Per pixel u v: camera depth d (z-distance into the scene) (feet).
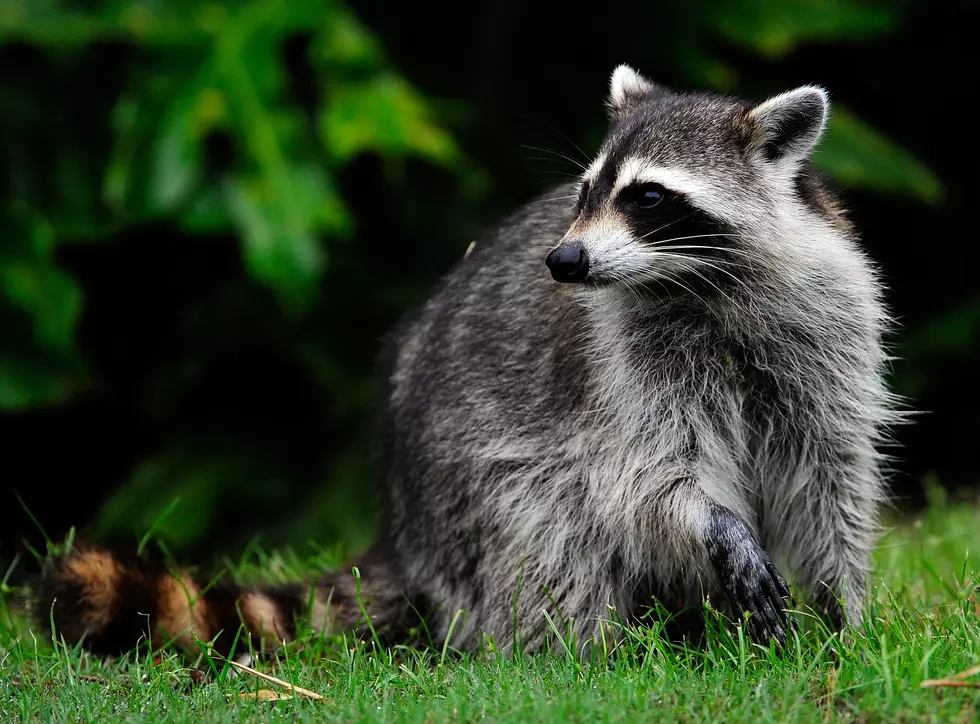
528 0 49.85
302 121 42.37
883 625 22.40
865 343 26.22
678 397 25.61
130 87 41.45
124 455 54.85
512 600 26.27
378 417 31.01
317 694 21.04
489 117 50.52
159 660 24.59
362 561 29.17
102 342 51.65
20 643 25.36
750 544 23.57
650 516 25.25
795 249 25.67
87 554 25.41
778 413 25.98
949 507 47.09
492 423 26.55
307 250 40.70
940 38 56.85
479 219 49.37
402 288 48.42
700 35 49.34
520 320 26.81
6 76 44.34
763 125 26.02
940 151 60.90
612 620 25.91
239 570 31.63
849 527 25.77
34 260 41.81
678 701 19.08
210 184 42.24
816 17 47.70
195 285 52.29
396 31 50.70
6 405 42.14
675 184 25.40
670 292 25.75
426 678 21.63
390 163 46.03
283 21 40.86
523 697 19.38
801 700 18.85
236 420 49.75
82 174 44.47
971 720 17.37
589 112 50.80
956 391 55.98
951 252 60.90
